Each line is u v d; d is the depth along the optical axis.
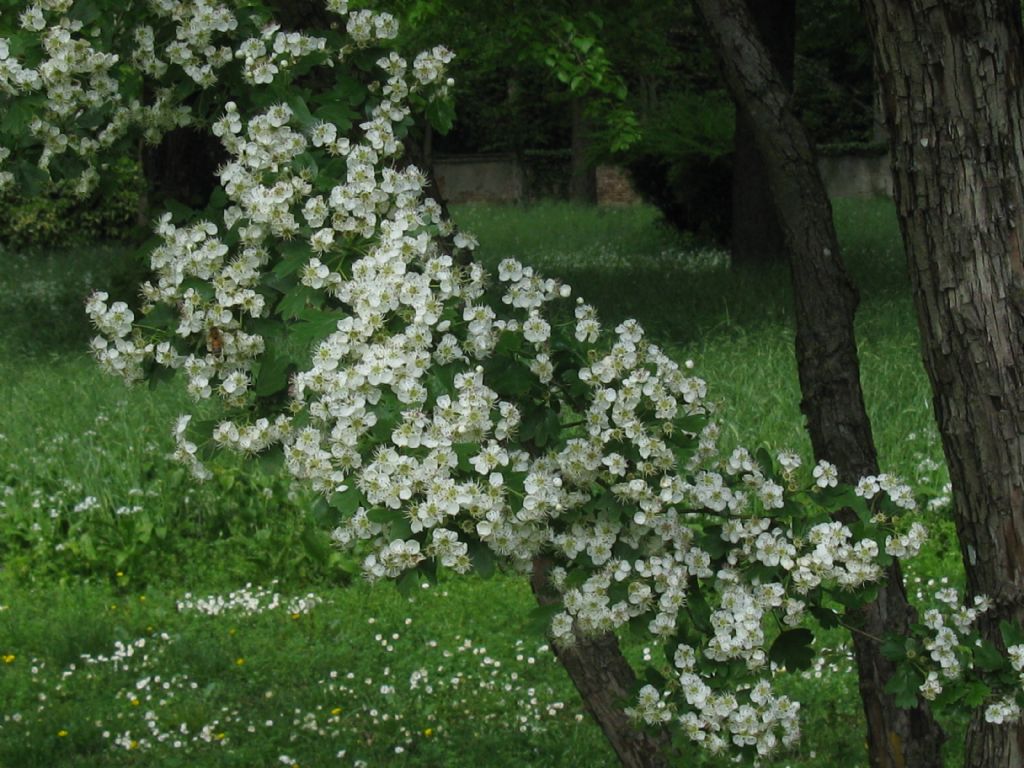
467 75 14.99
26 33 2.88
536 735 5.17
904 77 3.01
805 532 2.88
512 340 2.76
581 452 2.76
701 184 17.42
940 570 6.68
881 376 8.77
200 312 2.79
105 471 7.84
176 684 5.73
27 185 3.06
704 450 2.91
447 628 6.45
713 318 10.89
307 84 3.11
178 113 3.09
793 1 13.31
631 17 12.49
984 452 3.07
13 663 6.02
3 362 10.80
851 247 15.72
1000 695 2.95
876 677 3.59
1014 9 2.99
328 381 2.58
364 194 2.78
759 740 2.94
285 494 7.62
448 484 2.51
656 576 2.82
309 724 5.25
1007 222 2.99
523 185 29.31
